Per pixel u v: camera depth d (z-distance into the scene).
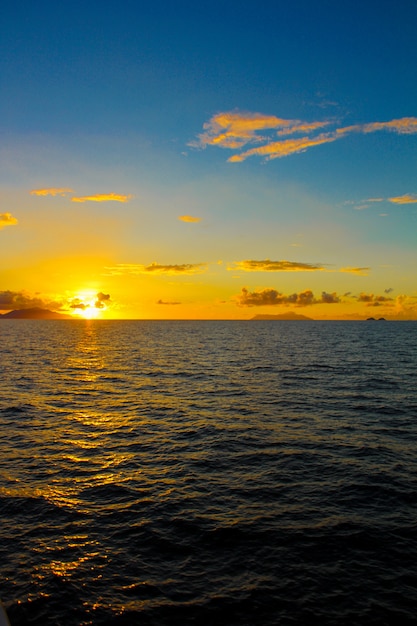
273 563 10.66
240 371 46.59
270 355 66.00
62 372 45.84
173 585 9.83
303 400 30.67
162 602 9.25
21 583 9.86
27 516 13.12
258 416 25.98
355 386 36.56
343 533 12.07
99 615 8.87
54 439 21.27
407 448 19.77
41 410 27.59
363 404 29.27
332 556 10.96
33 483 15.70
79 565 10.58
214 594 9.52
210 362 55.97
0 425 23.80
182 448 19.89
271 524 12.60
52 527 12.45
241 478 16.22
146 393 33.66
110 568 10.47
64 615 8.85
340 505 13.88
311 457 18.53
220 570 10.40
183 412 27.14
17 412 26.94
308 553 11.09
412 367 49.78
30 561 10.72
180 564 10.64
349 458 18.38
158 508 13.70
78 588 9.70
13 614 8.88
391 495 14.64
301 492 14.92
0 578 10.02
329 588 9.69
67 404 29.52
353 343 95.81
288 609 9.02
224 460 18.22
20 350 75.19
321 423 24.23
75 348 81.38
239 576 10.14
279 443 20.55
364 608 9.05
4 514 13.23
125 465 17.67
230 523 12.67
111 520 12.90
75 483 15.75
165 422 24.62
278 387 36.22
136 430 22.92
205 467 17.41
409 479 16.05
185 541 11.69
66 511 13.47
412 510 13.53
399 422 24.42
